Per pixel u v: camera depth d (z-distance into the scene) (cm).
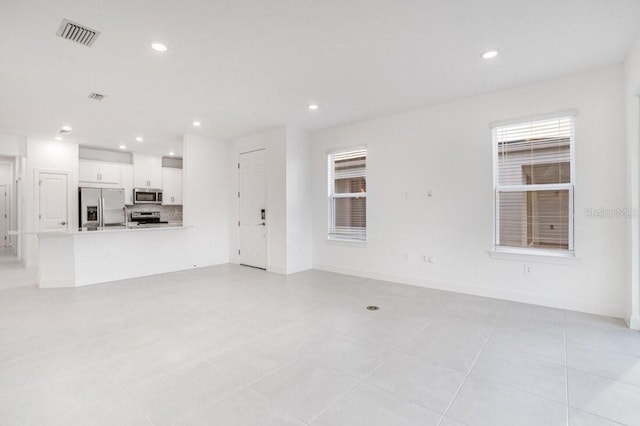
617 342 267
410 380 212
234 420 172
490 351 253
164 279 510
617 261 322
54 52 280
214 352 253
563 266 351
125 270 520
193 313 346
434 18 237
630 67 290
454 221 425
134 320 324
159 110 446
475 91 387
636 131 290
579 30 254
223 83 355
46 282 457
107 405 184
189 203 598
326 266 572
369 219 510
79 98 394
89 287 461
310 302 385
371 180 506
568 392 198
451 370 225
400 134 472
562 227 357
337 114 478
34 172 596
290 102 421
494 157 396
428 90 383
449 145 426
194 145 603
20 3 212
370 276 512
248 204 621
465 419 173
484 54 293
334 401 189
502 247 397
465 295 409
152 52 284
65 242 466
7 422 169
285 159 545
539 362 235
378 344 267
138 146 679
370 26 247
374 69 324
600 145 328
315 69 323
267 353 251
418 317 331
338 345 266
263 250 595
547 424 168
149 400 189
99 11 224
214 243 636
